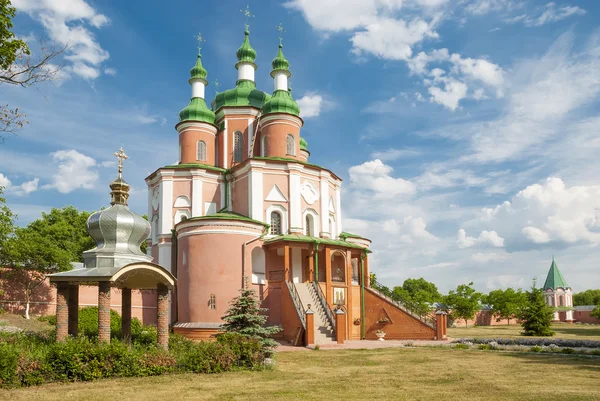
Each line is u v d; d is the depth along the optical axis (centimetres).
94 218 2097
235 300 2872
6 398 1337
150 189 4509
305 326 3155
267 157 4212
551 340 3366
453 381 1720
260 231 3747
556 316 11162
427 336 3531
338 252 3866
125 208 2162
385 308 3772
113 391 1452
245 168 4075
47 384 1530
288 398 1401
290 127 4378
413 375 1861
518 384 1656
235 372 1869
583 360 2327
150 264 1928
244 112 4609
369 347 3028
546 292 12212
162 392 1453
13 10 1822
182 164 4384
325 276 3725
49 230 4747
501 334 4694
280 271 3634
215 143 4609
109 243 2080
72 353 1619
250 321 2520
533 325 4303
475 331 5338
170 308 3878
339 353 2678
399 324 3672
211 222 3559
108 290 1867
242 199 4084
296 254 3925
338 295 3734
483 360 2334
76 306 2103
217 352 1897
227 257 3519
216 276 3478
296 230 3969
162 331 1973
